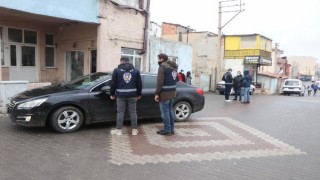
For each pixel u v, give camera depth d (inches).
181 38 1563.7
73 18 521.0
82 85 323.0
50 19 554.6
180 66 893.8
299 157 246.2
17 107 288.4
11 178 183.8
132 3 637.3
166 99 297.9
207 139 293.1
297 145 284.5
